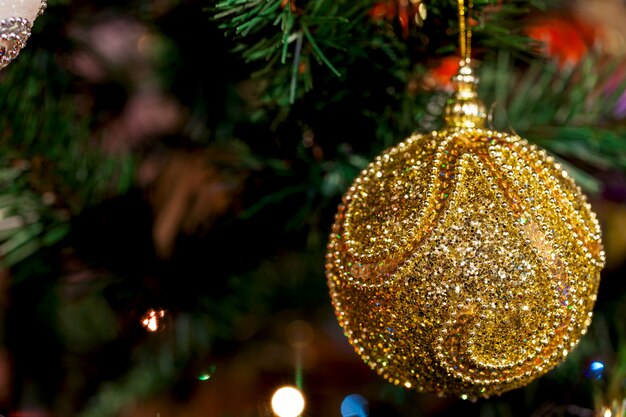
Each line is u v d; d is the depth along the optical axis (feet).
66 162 1.41
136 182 1.45
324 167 1.38
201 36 1.40
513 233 1.14
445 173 1.17
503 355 1.15
